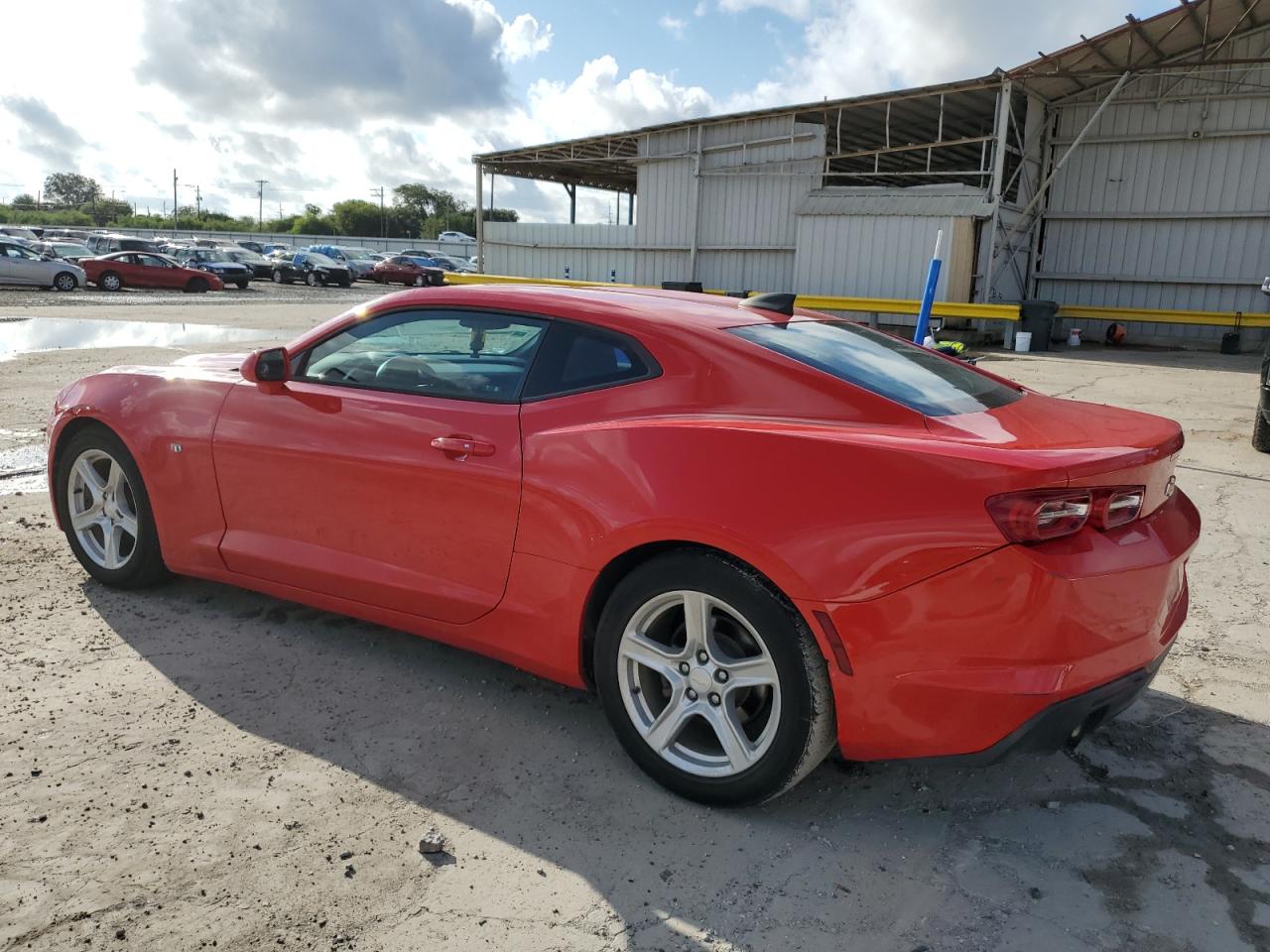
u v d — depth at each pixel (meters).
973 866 2.45
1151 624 2.44
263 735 2.97
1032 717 2.23
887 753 2.43
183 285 32.03
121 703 3.12
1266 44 19.92
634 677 2.76
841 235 21.50
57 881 2.24
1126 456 2.34
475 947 2.09
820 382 2.63
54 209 140.88
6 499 5.44
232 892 2.23
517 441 2.89
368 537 3.25
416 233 136.75
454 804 2.64
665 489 2.56
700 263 24.27
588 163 26.89
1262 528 5.68
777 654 2.45
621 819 2.61
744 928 2.19
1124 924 2.23
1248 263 20.84
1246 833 2.62
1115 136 21.80
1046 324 19.34
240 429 3.53
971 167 28.83
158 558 3.97
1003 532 2.20
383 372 3.31
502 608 2.97
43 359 11.84
